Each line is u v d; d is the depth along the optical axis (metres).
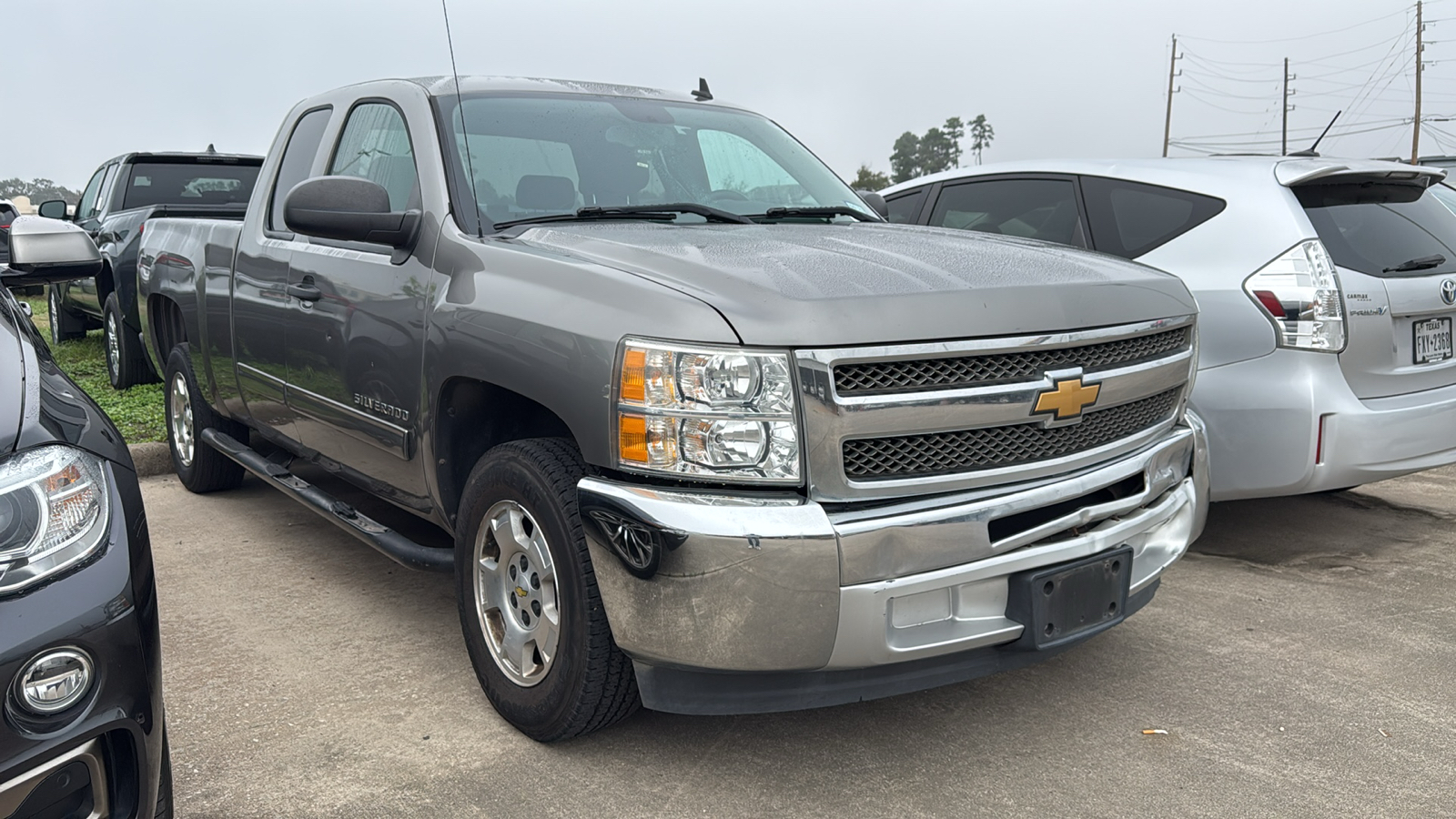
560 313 2.53
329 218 3.09
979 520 2.38
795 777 2.61
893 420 2.30
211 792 2.52
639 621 2.34
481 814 2.43
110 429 2.10
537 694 2.69
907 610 2.35
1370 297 3.99
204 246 4.68
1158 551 2.91
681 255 2.61
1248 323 4.02
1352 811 2.46
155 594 1.97
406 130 3.47
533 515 2.63
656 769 2.64
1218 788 2.56
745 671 2.28
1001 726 2.89
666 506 2.26
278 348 3.94
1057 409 2.51
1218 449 4.09
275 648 3.39
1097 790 2.55
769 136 4.19
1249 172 4.27
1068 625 2.53
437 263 3.05
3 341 2.09
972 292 2.44
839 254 2.70
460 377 2.88
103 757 1.81
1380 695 3.08
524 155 3.38
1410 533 4.73
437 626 3.59
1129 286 2.81
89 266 3.01
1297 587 4.02
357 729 2.84
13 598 1.71
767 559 2.21
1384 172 4.18
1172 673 3.23
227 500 5.25
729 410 2.25
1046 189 5.09
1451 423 4.12
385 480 3.46
